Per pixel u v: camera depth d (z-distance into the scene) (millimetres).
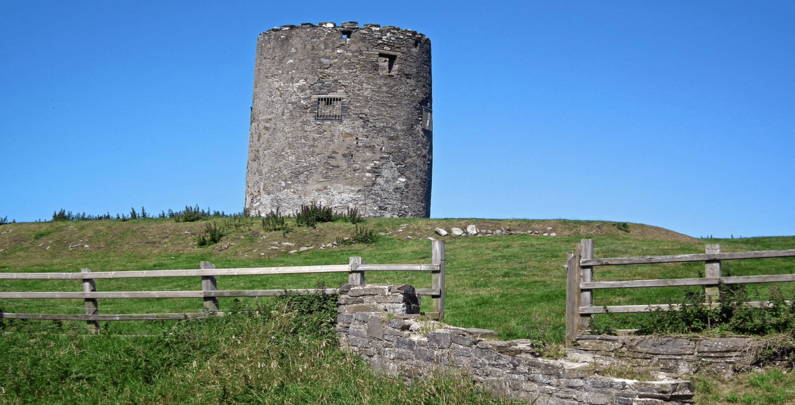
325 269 14164
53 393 12289
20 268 28047
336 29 37156
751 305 11539
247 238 30656
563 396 8961
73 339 14391
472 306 16578
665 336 10766
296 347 12320
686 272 19016
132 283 24125
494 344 9992
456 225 31516
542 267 21594
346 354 12250
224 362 12102
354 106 36875
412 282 20641
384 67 37594
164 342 13328
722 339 10508
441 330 10898
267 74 38156
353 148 36656
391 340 11703
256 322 13383
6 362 13227
